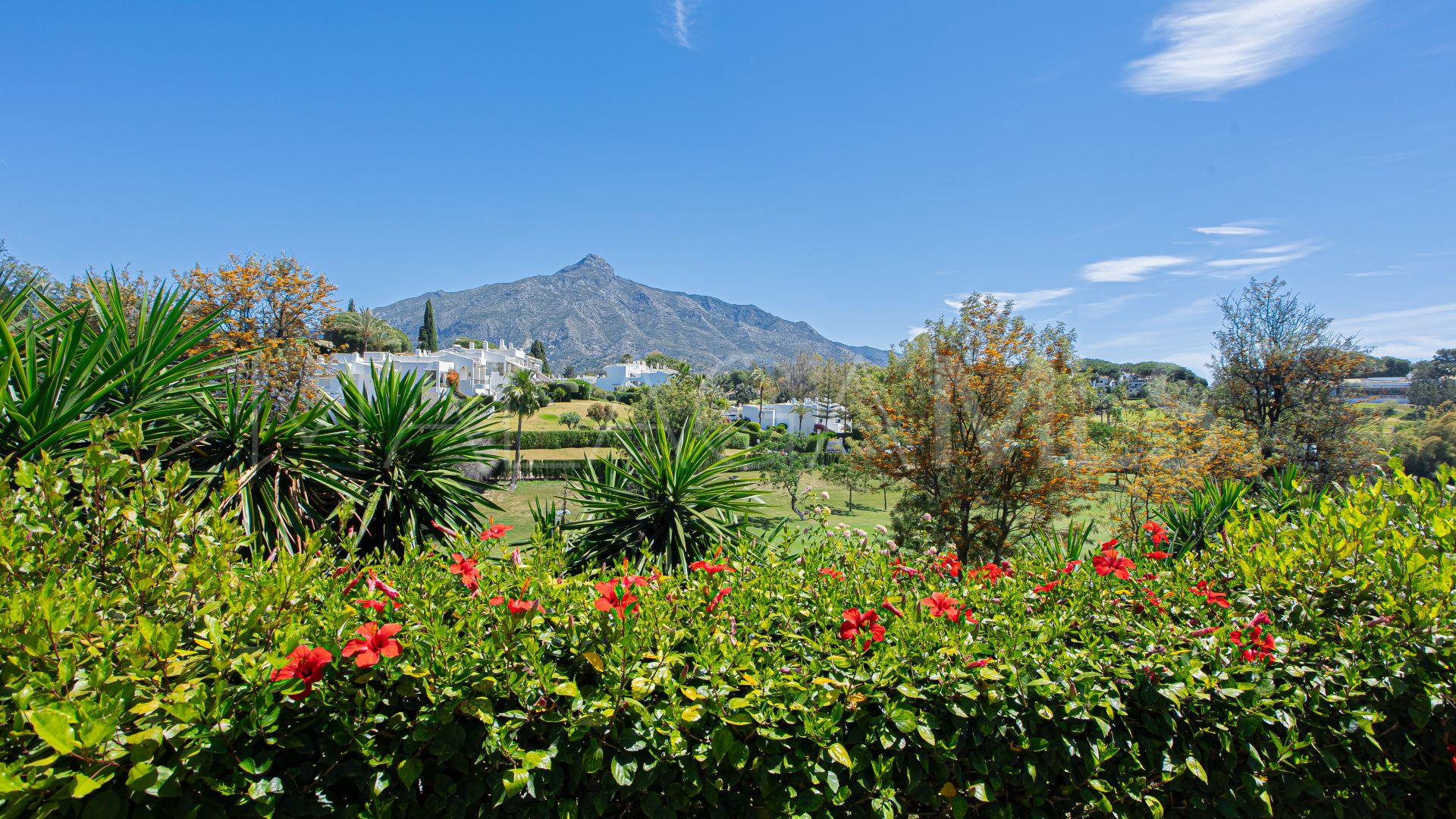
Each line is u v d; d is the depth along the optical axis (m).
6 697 1.38
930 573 2.93
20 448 2.71
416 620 1.87
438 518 4.36
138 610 1.70
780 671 1.87
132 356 3.23
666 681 1.71
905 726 1.76
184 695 1.41
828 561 3.00
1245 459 14.28
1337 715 2.13
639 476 4.25
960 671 1.88
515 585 2.09
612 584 1.98
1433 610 2.25
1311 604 2.54
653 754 1.66
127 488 2.13
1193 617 2.48
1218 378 20.64
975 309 12.84
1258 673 2.04
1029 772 1.87
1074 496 13.10
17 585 1.60
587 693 1.75
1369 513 2.87
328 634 1.69
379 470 4.27
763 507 4.39
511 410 39.34
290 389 19.69
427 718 1.55
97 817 1.30
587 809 1.64
